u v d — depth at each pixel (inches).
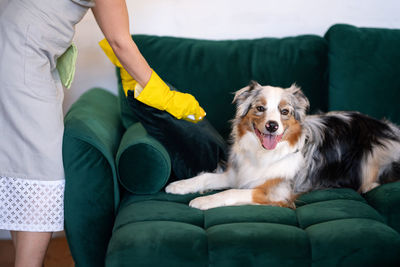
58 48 71.1
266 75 101.6
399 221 72.1
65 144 74.2
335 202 76.9
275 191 85.8
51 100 71.2
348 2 116.7
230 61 102.6
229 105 101.1
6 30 66.8
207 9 117.3
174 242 61.9
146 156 79.2
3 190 71.8
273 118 83.9
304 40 105.7
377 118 100.9
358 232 63.4
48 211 73.7
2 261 99.9
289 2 116.7
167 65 102.3
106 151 76.1
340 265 61.4
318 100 102.3
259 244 61.6
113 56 79.4
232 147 93.7
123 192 87.0
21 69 67.1
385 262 60.8
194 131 85.0
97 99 105.2
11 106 68.4
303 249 61.9
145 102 75.9
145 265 60.8
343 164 94.0
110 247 63.0
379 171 95.1
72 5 69.2
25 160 70.7
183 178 89.7
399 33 103.6
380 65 100.4
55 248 105.4
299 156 89.8
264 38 108.3
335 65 102.0
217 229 65.4
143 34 109.2
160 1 116.3
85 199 76.0
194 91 101.3
